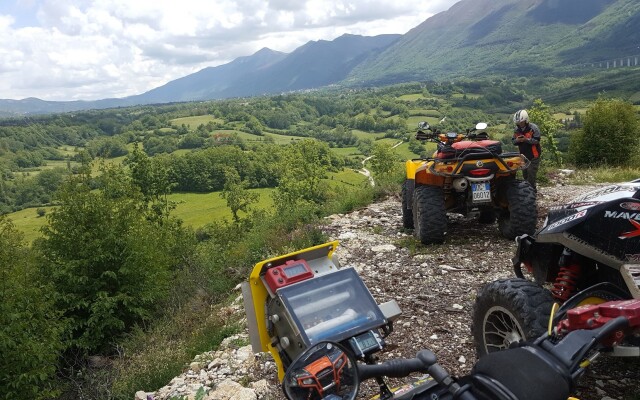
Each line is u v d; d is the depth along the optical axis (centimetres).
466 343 507
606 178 1443
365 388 454
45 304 1199
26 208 15988
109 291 1298
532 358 193
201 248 1630
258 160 15075
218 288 905
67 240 1368
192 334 709
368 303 321
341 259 818
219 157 14788
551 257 446
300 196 4391
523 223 794
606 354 313
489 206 843
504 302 379
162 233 1680
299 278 341
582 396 396
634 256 369
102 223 1373
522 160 796
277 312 331
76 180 1462
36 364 1089
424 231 817
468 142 841
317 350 236
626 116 1844
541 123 2127
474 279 680
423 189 842
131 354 781
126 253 1339
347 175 12669
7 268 1258
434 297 631
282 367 344
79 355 1260
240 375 530
